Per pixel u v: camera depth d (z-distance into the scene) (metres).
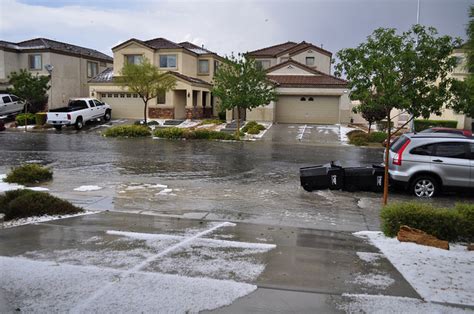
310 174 11.69
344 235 7.32
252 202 10.22
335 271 5.33
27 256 5.66
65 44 42.25
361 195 11.30
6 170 14.39
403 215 7.12
